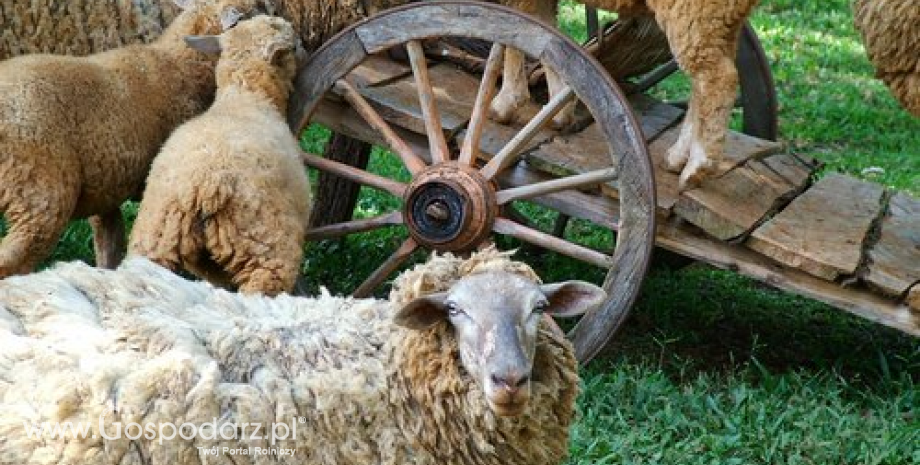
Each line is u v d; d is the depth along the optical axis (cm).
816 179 760
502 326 366
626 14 691
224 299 417
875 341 775
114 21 741
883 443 585
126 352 382
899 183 1024
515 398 359
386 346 392
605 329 638
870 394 671
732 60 653
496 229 639
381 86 695
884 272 632
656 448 568
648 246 628
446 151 650
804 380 681
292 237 596
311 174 984
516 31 634
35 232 608
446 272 391
